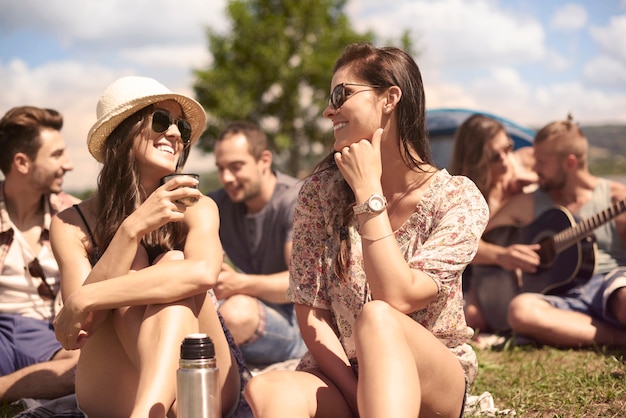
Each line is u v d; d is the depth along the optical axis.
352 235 3.02
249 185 5.07
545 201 5.69
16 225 4.56
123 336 2.99
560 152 5.59
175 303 2.92
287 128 35.19
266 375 2.78
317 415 2.73
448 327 2.93
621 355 4.53
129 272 3.05
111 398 3.15
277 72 35.09
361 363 2.52
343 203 3.06
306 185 3.16
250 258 5.30
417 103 2.99
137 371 3.08
